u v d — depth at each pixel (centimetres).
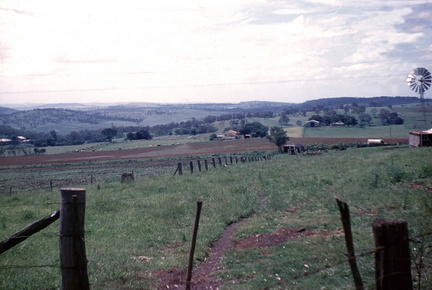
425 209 1195
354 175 2219
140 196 2170
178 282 870
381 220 436
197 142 15275
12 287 782
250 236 1262
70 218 557
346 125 19275
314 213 1470
